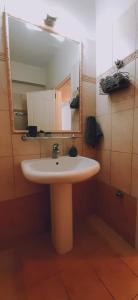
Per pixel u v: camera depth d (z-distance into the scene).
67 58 1.44
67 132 1.49
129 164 1.27
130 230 1.31
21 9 1.19
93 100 1.62
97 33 1.55
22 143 1.28
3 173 1.24
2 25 1.13
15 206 1.32
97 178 1.73
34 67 1.31
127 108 1.25
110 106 1.43
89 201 1.74
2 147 1.21
